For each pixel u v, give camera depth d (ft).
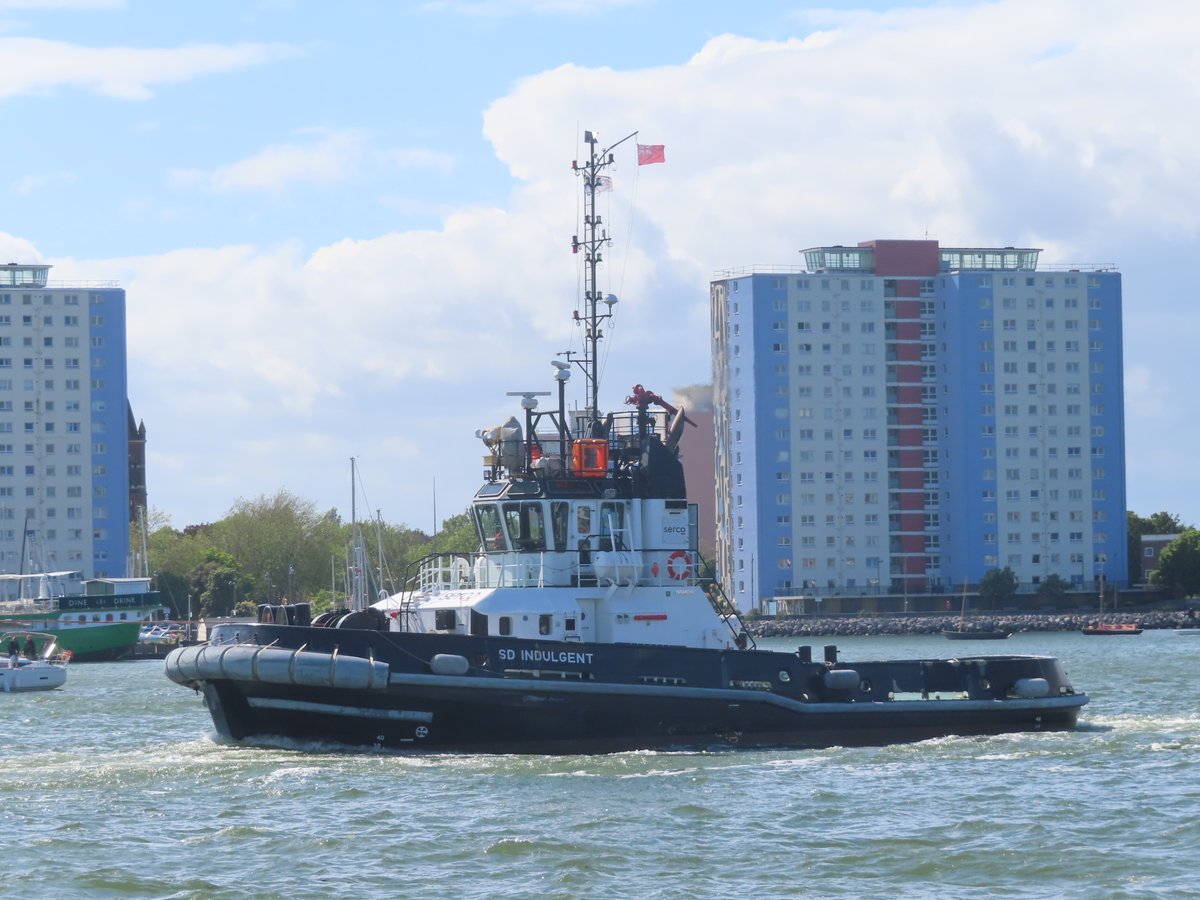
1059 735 334.85
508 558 315.58
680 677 303.68
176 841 237.04
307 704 294.25
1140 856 226.38
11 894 209.05
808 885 211.61
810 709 312.91
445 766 289.33
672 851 228.63
